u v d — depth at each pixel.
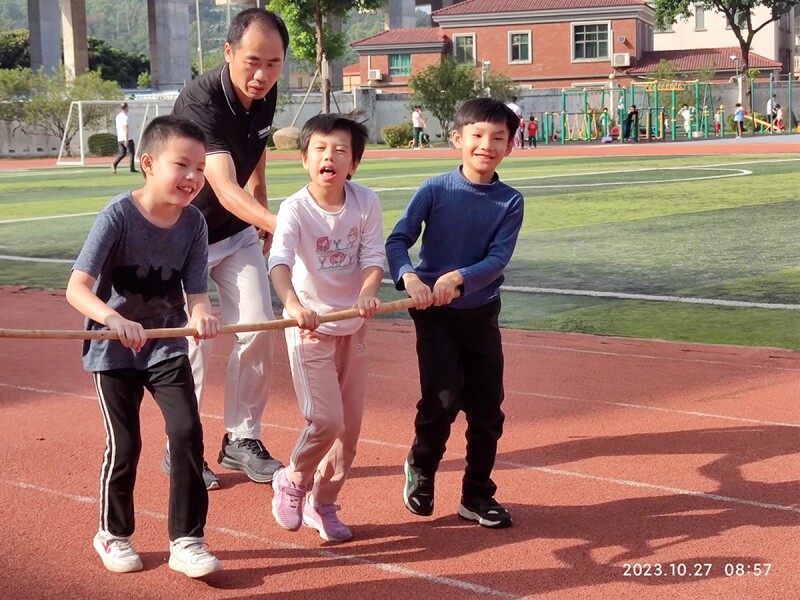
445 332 4.08
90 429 5.64
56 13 56.38
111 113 45.09
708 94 53.75
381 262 4.03
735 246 12.70
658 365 6.96
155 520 4.25
